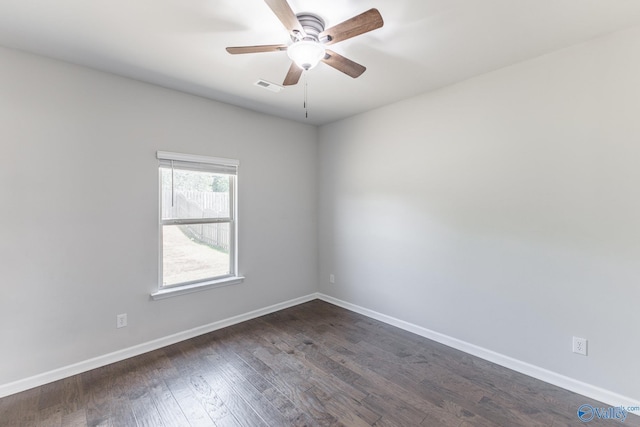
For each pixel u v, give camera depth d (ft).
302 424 6.05
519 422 6.10
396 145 10.74
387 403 6.69
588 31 6.46
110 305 8.36
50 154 7.45
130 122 8.66
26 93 7.14
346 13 5.89
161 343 9.29
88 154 7.97
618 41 6.46
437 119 9.56
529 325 7.77
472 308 8.86
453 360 8.53
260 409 6.49
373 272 11.63
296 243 13.15
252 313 11.63
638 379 6.32
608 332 6.66
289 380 7.54
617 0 5.46
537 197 7.61
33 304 7.27
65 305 7.68
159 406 6.57
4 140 6.90
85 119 7.92
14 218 7.02
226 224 11.09
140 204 8.86
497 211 8.31
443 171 9.45
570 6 5.63
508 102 8.04
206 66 8.00
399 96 10.15
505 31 6.45
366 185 11.81
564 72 7.13
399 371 7.96
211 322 10.46
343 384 7.38
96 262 8.13
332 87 9.37
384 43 6.90
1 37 6.57
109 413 6.35
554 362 7.39
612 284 6.60
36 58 7.27
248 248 11.50
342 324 11.07
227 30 6.41
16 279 7.06
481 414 6.34
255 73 8.42
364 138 11.83
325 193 13.57
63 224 7.63
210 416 6.27
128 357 8.62
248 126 11.40
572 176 7.07
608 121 6.59
